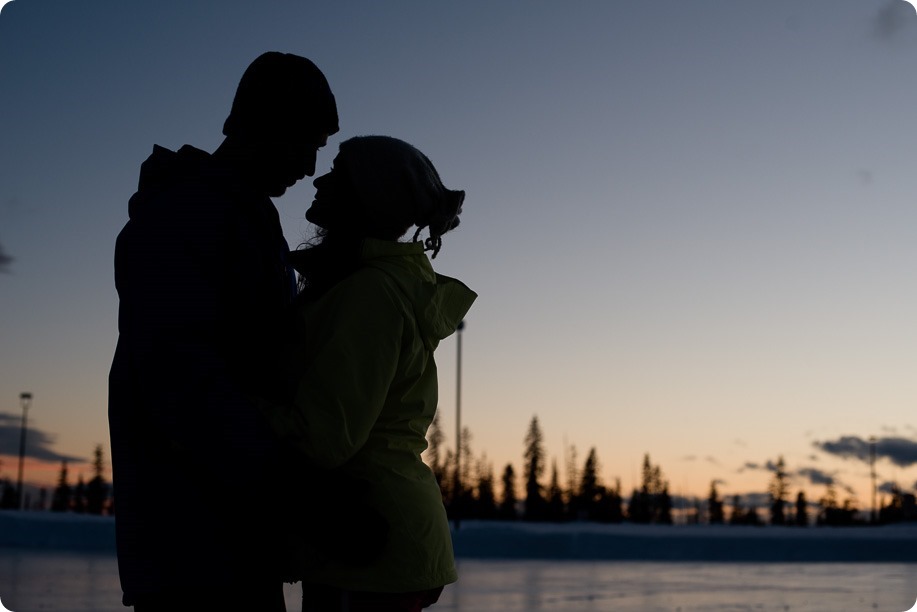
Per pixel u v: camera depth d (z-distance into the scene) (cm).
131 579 238
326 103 266
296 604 1016
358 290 248
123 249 245
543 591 1311
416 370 255
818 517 5084
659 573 1794
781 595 1340
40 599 1055
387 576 245
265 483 227
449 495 4741
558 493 6191
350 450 238
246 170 265
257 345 251
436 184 274
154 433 241
